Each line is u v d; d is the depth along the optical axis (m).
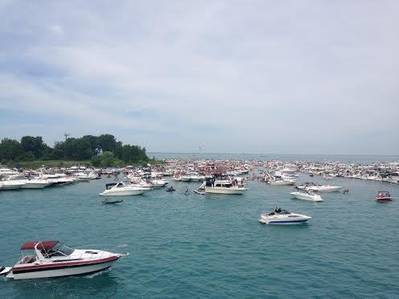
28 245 35.97
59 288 34.16
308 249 47.00
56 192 106.25
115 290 33.72
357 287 34.25
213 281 35.62
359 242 50.69
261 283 35.09
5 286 34.50
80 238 52.03
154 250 46.03
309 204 86.38
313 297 31.92
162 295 32.50
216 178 109.69
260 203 87.19
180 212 74.56
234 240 51.34
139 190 99.12
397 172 158.12
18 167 184.62
